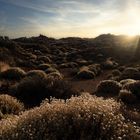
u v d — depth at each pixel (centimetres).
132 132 510
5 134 511
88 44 10288
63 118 506
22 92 1385
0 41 5134
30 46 7488
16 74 2375
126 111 714
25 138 479
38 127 502
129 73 3288
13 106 1005
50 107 562
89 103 582
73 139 476
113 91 1955
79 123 495
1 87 1670
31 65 4178
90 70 4034
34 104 1306
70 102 601
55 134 478
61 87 1405
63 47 9031
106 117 525
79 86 2716
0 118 862
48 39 12612
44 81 1416
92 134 478
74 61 6088
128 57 6531
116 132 484
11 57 4203
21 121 546
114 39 12644
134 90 1650
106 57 6700
